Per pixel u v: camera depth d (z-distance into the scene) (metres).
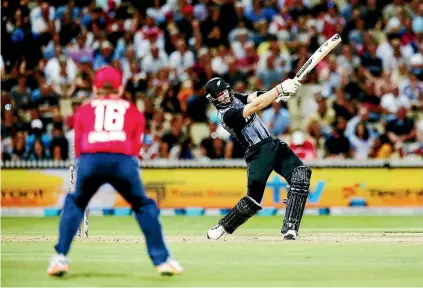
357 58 77.62
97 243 41.25
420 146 69.69
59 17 80.69
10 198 65.81
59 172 65.94
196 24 79.50
